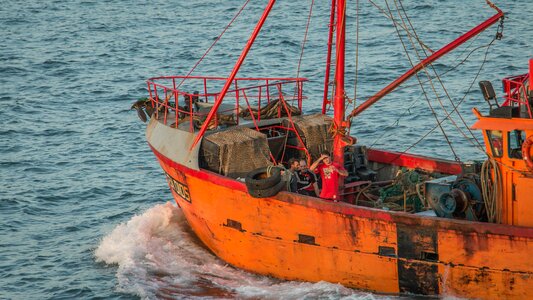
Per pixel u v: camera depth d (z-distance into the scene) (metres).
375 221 65.31
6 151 119.25
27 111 143.38
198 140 75.31
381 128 122.00
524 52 171.88
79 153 117.50
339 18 68.62
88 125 133.12
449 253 63.06
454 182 67.19
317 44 196.38
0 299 72.19
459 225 62.00
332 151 79.25
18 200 97.81
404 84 150.00
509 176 62.66
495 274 61.66
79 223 90.62
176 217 87.69
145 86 162.25
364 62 171.62
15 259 80.94
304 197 67.94
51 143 123.19
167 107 82.56
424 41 193.62
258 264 73.38
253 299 68.56
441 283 64.12
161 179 104.94
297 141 79.25
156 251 79.75
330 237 67.81
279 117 81.38
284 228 70.06
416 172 75.62
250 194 69.50
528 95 61.78
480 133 116.38
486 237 61.22
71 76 173.75
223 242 75.69
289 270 71.38
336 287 68.94
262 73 168.75
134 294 70.56
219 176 72.94
